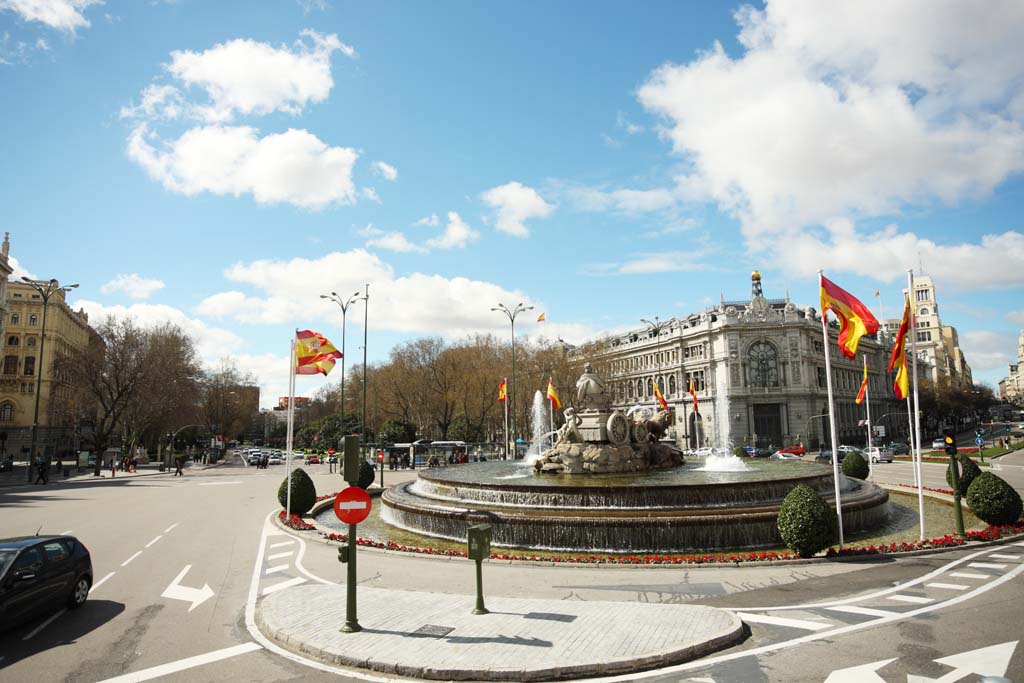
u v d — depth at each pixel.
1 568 10.91
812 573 15.16
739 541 18.58
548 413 80.62
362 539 19.86
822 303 19.50
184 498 33.81
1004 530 19.19
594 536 18.64
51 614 12.40
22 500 33.75
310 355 25.86
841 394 108.94
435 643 10.16
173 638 10.96
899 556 16.73
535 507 20.97
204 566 16.53
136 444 81.69
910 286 19.97
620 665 9.15
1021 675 8.66
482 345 91.44
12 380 98.00
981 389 174.88
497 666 9.09
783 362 98.12
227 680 9.06
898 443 107.88
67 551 12.71
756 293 104.19
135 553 18.27
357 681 9.01
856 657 9.49
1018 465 54.47
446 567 16.31
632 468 27.70
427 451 74.25
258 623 11.80
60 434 101.31
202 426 110.88
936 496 29.39
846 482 26.67
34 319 100.62
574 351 88.56
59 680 9.08
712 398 100.81
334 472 59.78
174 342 78.75
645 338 119.31
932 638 10.27
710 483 21.16
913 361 19.70
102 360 71.19
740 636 10.55
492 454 75.75
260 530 22.30
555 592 13.74
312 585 14.38
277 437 170.38
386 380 94.81
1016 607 11.91
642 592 13.68
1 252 85.56
